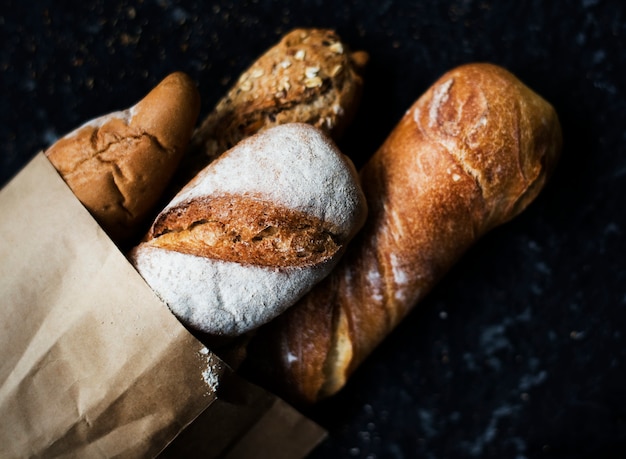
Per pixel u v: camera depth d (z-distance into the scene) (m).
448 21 0.66
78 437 0.54
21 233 0.55
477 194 0.58
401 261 0.59
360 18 0.67
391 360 0.67
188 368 0.53
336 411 0.67
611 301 0.65
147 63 0.68
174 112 0.54
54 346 0.53
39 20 0.69
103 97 0.68
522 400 0.66
